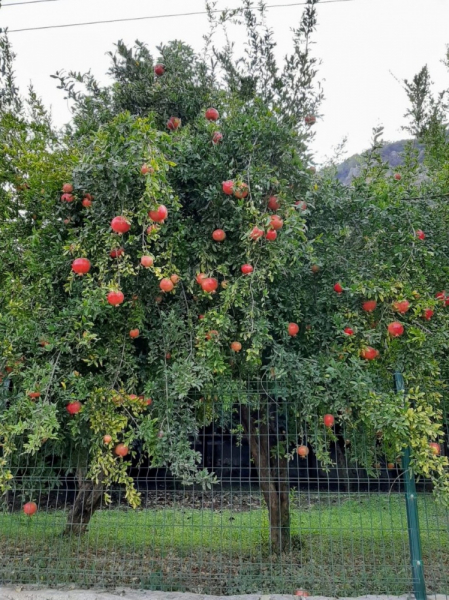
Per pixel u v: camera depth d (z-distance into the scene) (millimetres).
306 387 3473
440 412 3486
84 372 3752
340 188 3959
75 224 3883
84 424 3613
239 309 3627
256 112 3787
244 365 3766
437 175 4816
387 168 4672
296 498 5105
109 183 3357
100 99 5164
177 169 3633
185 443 3293
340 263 3867
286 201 3480
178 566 4113
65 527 4086
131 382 3611
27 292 3555
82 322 3287
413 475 3396
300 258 3752
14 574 3629
